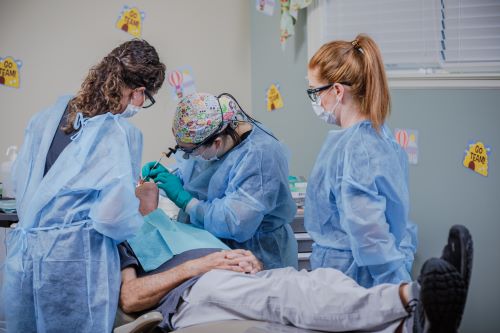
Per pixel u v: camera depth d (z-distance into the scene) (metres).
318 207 2.16
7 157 3.58
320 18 3.37
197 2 3.60
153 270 2.17
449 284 1.51
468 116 3.21
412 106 3.25
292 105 3.46
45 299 1.98
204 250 2.20
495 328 3.24
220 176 2.39
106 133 2.03
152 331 2.01
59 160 2.03
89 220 2.00
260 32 3.51
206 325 1.86
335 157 2.09
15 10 3.51
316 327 1.80
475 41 3.23
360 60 2.10
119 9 3.56
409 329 1.79
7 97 3.56
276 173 2.35
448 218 3.26
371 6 3.32
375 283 2.07
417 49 3.28
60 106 2.17
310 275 1.88
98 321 1.98
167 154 2.46
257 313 1.87
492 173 3.21
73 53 3.55
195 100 2.33
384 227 1.99
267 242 2.49
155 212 2.37
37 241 2.00
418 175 3.26
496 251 3.23
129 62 2.09
